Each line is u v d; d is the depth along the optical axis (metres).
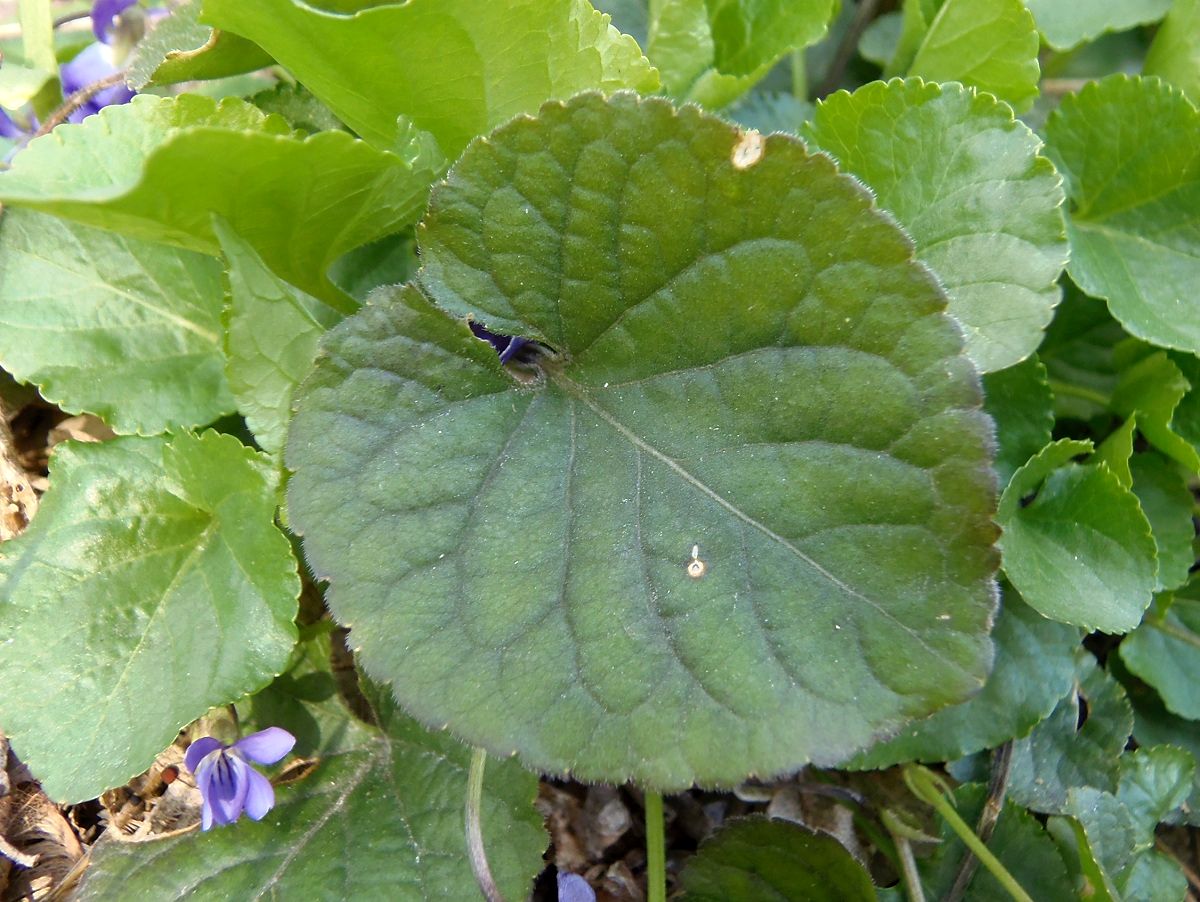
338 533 0.08
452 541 0.08
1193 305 0.12
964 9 0.12
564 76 0.09
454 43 0.09
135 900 0.10
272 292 0.08
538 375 0.09
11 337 0.11
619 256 0.08
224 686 0.09
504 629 0.08
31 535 0.10
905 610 0.07
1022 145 0.10
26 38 0.13
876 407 0.07
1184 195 0.12
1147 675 0.12
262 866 0.10
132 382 0.11
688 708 0.07
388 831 0.10
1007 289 0.10
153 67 0.10
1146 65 0.14
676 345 0.08
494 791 0.10
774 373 0.08
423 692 0.07
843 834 0.12
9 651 0.10
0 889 0.11
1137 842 0.11
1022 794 0.11
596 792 0.12
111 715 0.09
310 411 0.08
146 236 0.08
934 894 0.11
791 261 0.07
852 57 0.16
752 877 0.10
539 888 0.11
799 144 0.07
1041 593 0.10
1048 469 0.11
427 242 0.08
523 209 0.08
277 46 0.09
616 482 0.08
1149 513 0.12
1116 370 0.13
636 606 0.08
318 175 0.08
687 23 0.12
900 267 0.07
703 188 0.07
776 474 0.08
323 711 0.11
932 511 0.07
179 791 0.11
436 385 0.08
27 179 0.08
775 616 0.07
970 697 0.07
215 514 0.10
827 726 0.07
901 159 0.10
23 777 0.11
